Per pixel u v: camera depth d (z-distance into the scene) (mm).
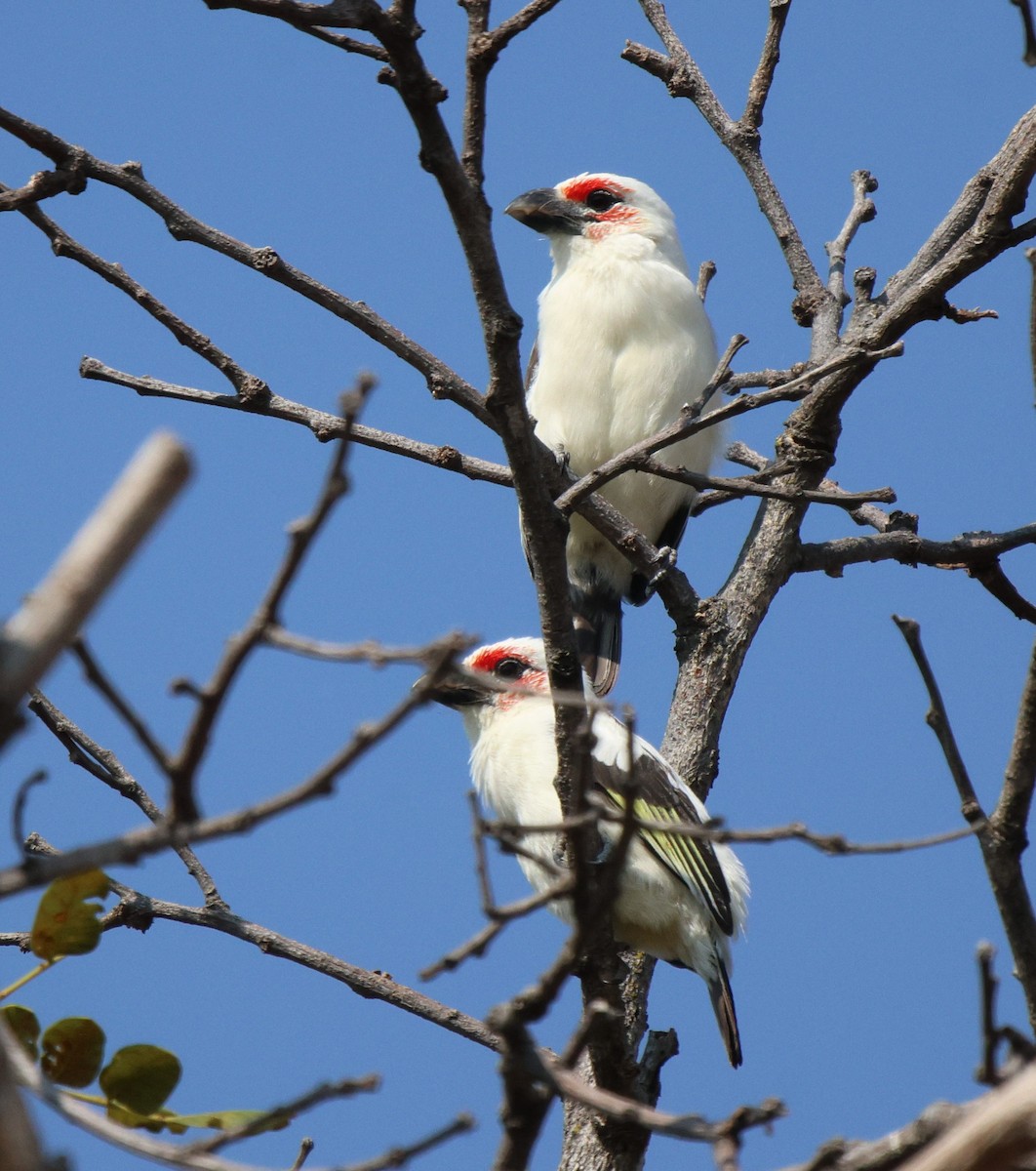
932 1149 4527
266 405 11273
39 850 9461
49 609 3549
